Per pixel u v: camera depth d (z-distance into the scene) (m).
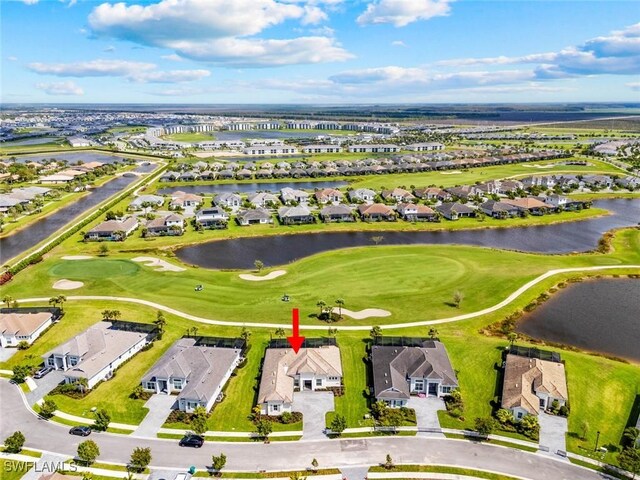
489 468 58.16
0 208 187.50
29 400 71.12
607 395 72.19
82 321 94.19
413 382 73.44
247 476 56.78
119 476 56.66
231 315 97.19
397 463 58.84
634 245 146.25
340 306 99.12
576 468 58.31
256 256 139.25
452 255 134.88
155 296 106.44
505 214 181.88
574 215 185.62
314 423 66.44
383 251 139.88
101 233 153.38
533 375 72.81
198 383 70.69
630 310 102.69
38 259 130.38
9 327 86.62
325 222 174.50
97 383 75.25
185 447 61.53
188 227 167.50
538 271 121.94
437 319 95.88
